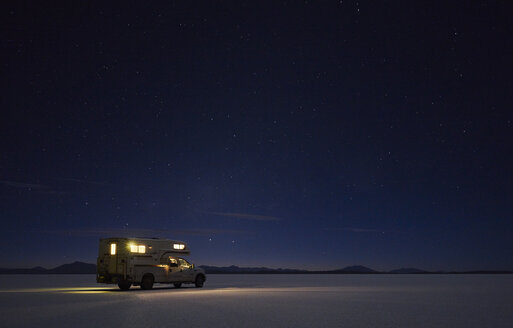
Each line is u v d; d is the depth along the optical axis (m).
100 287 42.31
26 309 20.28
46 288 40.31
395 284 55.84
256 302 24.44
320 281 69.69
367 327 15.27
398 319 17.36
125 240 33.97
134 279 33.97
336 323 16.12
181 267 37.12
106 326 14.95
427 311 20.41
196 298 27.00
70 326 14.98
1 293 32.09
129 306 21.64
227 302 24.30
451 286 49.09
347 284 55.03
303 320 16.80
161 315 17.98
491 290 39.72
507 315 18.94
